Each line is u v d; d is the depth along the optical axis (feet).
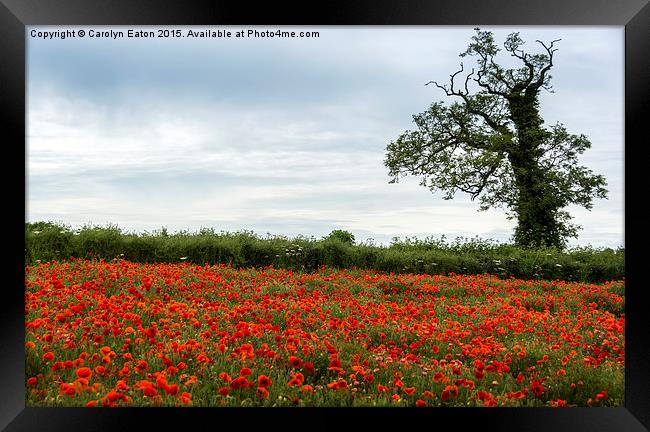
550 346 17.57
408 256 43.55
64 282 24.57
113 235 38.34
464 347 16.99
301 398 13.15
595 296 29.91
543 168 56.85
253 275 32.40
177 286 24.48
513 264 44.78
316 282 29.99
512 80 58.34
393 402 13.12
